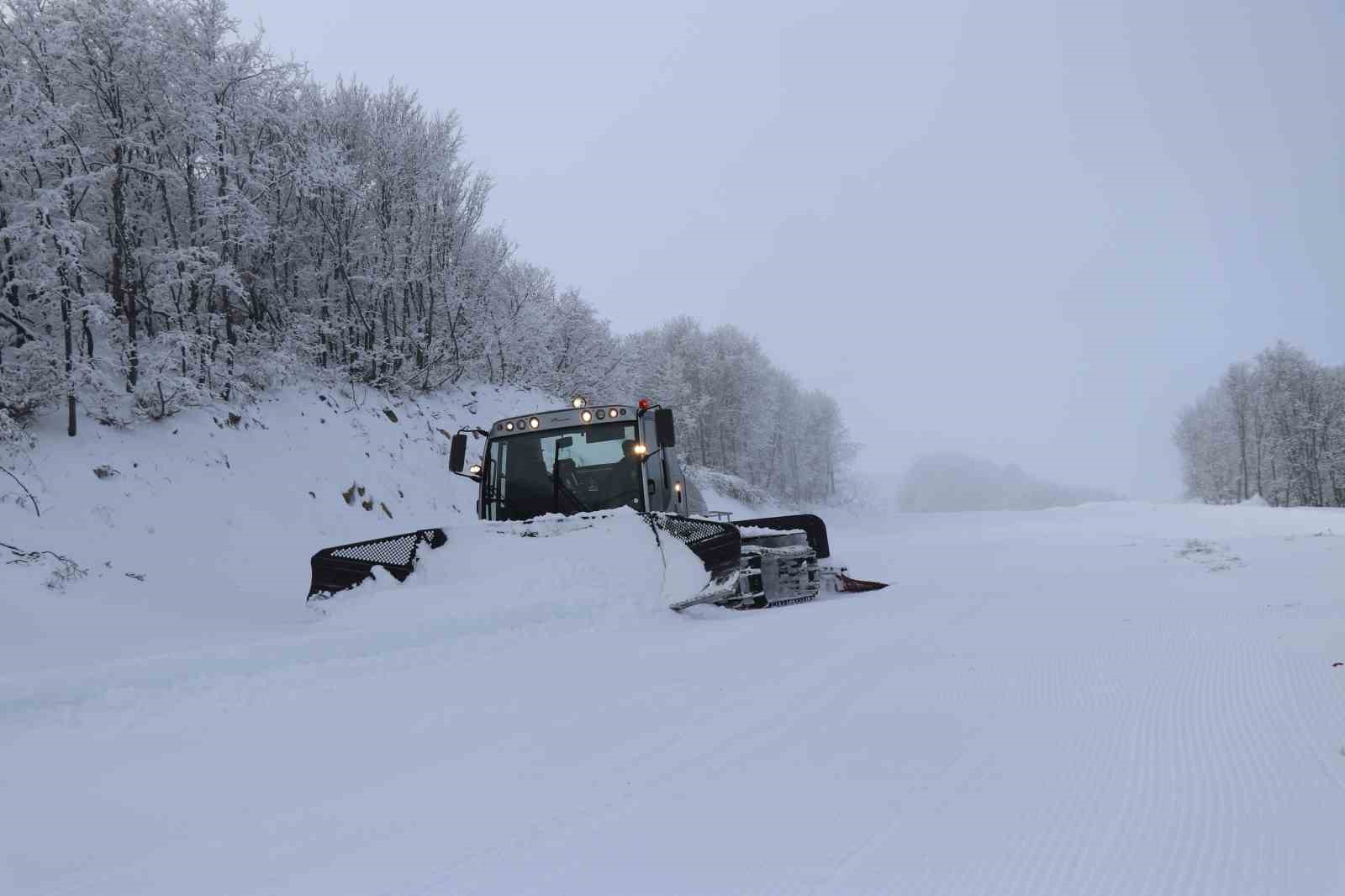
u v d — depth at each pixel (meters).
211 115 13.59
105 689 4.91
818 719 4.39
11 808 3.41
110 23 12.27
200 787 3.63
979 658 5.75
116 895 2.68
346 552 8.30
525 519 9.41
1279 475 75.38
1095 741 3.91
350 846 2.99
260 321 16.11
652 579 7.91
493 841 2.98
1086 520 37.25
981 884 2.55
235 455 13.02
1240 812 3.04
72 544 9.61
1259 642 5.89
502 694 5.06
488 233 22.84
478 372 21.84
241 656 5.56
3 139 10.57
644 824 3.09
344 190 16.75
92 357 11.89
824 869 2.67
